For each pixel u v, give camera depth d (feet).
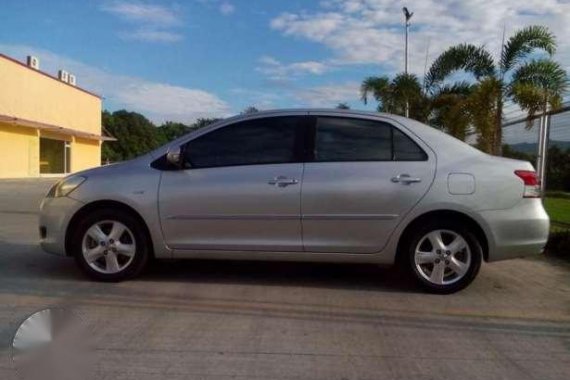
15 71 107.65
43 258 23.71
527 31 47.01
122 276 19.67
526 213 18.76
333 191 18.74
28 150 113.29
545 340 14.80
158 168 19.70
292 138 19.39
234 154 19.51
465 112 49.06
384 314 16.78
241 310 16.94
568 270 23.11
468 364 13.16
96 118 153.69
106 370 12.48
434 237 18.88
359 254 18.99
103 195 19.45
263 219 18.98
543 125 34.96
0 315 15.97
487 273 22.36
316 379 12.25
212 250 19.36
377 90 87.66
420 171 18.71
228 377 12.26
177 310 16.83
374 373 12.59
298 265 22.88
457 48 52.75
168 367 12.71
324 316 16.49
